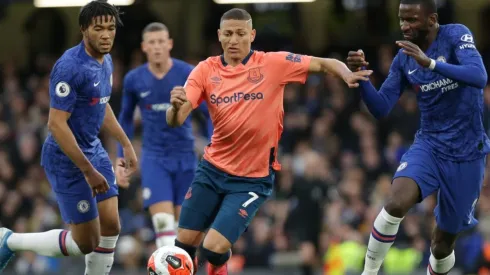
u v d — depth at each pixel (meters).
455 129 30.47
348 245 50.38
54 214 58.75
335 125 62.78
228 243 29.78
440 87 30.14
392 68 31.17
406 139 61.22
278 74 30.25
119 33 71.69
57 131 29.88
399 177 30.33
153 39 39.47
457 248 50.25
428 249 51.38
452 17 71.00
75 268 52.88
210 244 29.72
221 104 30.17
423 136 30.97
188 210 30.81
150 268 29.03
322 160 54.91
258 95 30.12
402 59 30.81
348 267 50.00
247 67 30.28
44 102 68.88
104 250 32.47
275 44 72.12
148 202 39.38
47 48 76.25
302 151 59.12
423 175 30.16
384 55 68.00
